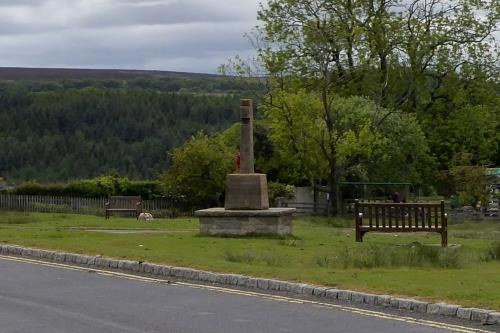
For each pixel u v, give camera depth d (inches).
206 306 621.6
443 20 2556.6
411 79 2532.0
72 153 3521.2
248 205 1218.6
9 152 3481.8
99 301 646.5
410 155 2466.8
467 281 692.1
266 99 2138.3
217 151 2180.1
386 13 2468.0
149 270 826.8
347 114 2185.0
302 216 2117.4
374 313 587.8
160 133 3646.7
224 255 928.3
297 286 685.9
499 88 2709.2
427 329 529.0
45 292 694.5
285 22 2287.2
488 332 518.6
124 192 2310.5
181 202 2230.6
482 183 2166.6
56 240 1080.8
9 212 2066.9
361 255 871.7
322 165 2146.9
